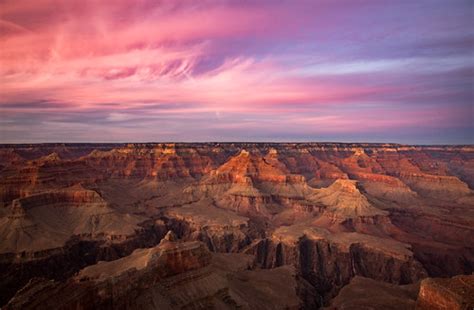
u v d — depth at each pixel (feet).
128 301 226.79
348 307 315.99
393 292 350.43
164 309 238.89
